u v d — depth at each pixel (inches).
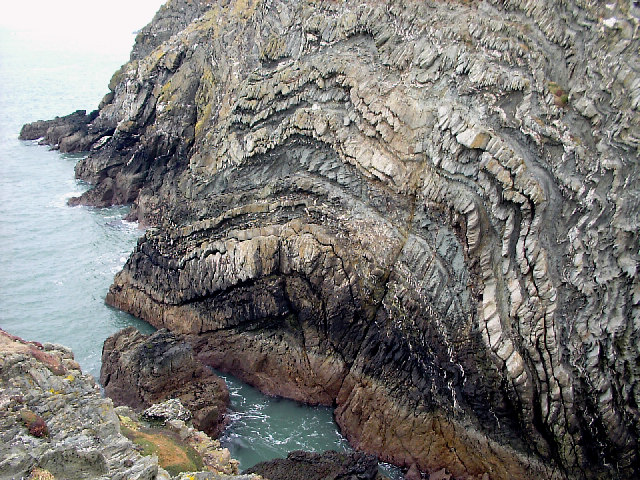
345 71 1401.3
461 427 1077.1
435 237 1178.0
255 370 1366.9
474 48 1241.4
